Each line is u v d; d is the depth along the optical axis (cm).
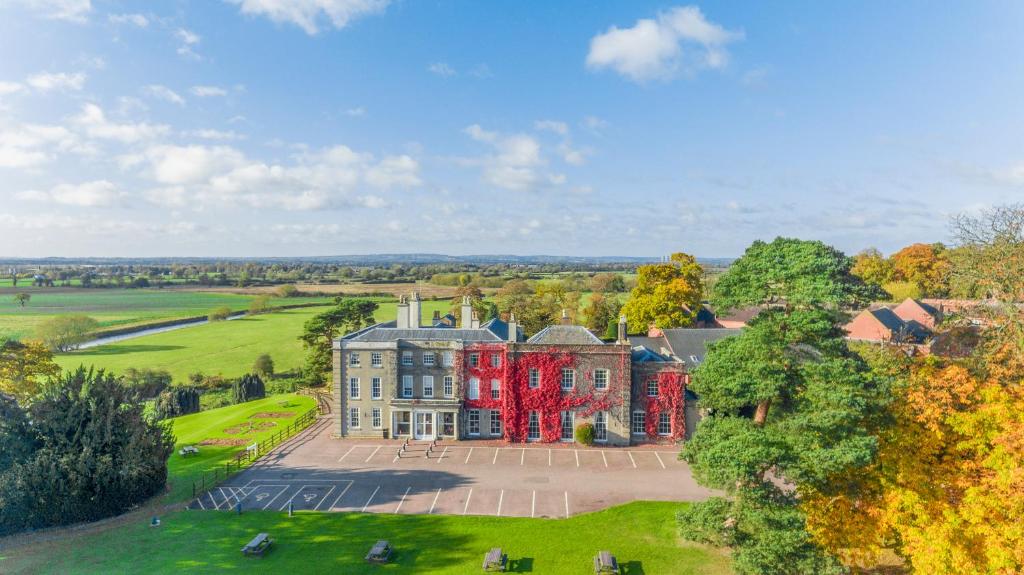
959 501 3030
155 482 4716
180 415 8250
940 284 9369
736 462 3123
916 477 3031
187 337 16100
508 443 6100
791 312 3603
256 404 8088
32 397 4672
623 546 3812
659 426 6147
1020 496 2697
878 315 7762
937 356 3875
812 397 3253
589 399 6084
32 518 4031
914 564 2944
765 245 3756
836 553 3241
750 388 3597
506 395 6138
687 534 3581
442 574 3466
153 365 12119
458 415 6191
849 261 3497
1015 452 2772
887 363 3716
